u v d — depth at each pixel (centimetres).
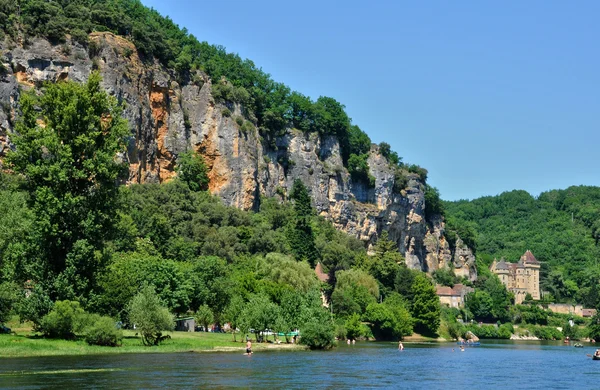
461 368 11381
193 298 16400
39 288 10944
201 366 9269
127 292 13388
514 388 8619
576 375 10575
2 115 19462
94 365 8812
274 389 7294
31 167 10981
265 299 15175
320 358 11881
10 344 10081
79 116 11388
